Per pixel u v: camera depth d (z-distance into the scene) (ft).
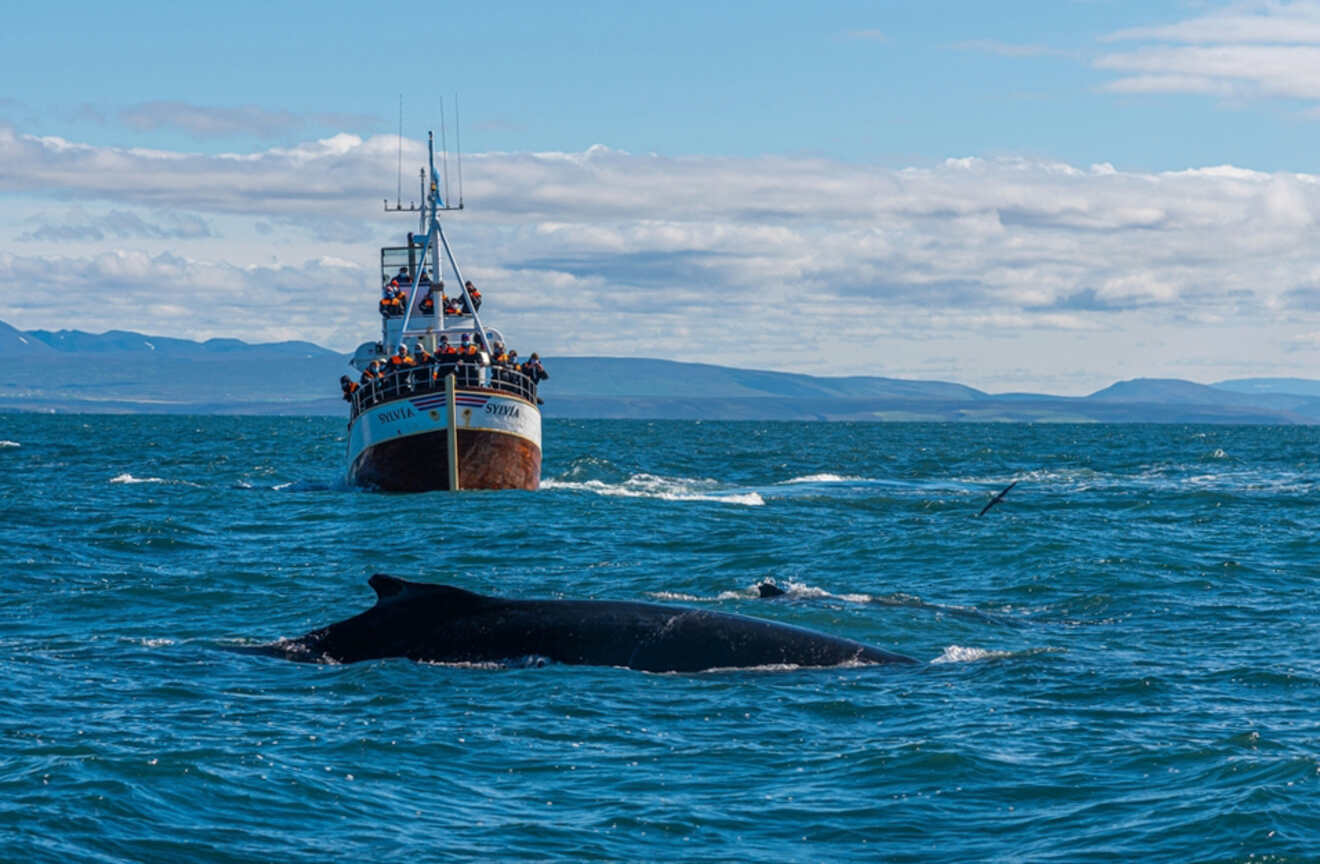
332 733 127.75
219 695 141.79
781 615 181.37
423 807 108.58
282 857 97.45
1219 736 128.36
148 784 111.45
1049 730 130.82
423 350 438.81
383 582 160.15
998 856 98.89
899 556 266.16
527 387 440.45
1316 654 169.07
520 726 130.21
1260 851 98.22
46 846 97.50
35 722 130.72
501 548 280.31
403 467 420.36
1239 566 253.24
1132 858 98.12
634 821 105.81
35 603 203.82
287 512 359.05
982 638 175.63
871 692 143.95
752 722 132.46
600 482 517.14
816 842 101.91
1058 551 267.59
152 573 238.07
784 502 414.82
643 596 193.16
